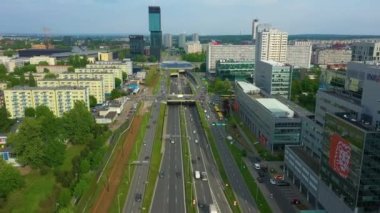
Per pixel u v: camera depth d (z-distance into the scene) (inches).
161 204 6392.7
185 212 6127.0
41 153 7573.8
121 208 6186.0
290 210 6161.4
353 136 4928.6
